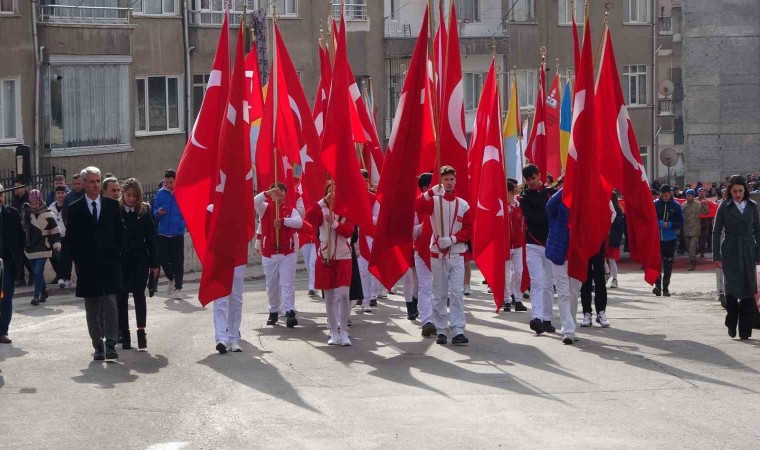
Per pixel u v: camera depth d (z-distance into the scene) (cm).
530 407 1063
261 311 1872
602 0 5166
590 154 1454
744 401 1088
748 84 4916
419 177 1567
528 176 1532
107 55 3344
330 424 996
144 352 1398
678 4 6519
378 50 4344
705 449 905
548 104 2447
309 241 2027
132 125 3459
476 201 1812
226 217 1402
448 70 1658
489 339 1492
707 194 4138
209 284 1386
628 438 941
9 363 1315
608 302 2006
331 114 1456
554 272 1451
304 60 4109
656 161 5459
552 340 1480
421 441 934
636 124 5359
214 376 1230
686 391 1138
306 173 1803
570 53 5025
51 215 2000
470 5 4697
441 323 1452
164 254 2075
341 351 1402
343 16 1471
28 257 1998
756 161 4941
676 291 2283
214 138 1538
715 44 4912
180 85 3722
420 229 1478
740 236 1463
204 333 1575
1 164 3042
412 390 1148
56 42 3194
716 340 1472
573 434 956
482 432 965
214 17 3834
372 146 2039
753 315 1473
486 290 2258
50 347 1441
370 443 927
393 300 2045
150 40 3606
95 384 1185
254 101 1945
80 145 3288
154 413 1042
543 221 1522
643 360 1319
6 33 3069
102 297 1338
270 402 1091
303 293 2223
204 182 1533
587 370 1256
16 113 3106
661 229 2155
